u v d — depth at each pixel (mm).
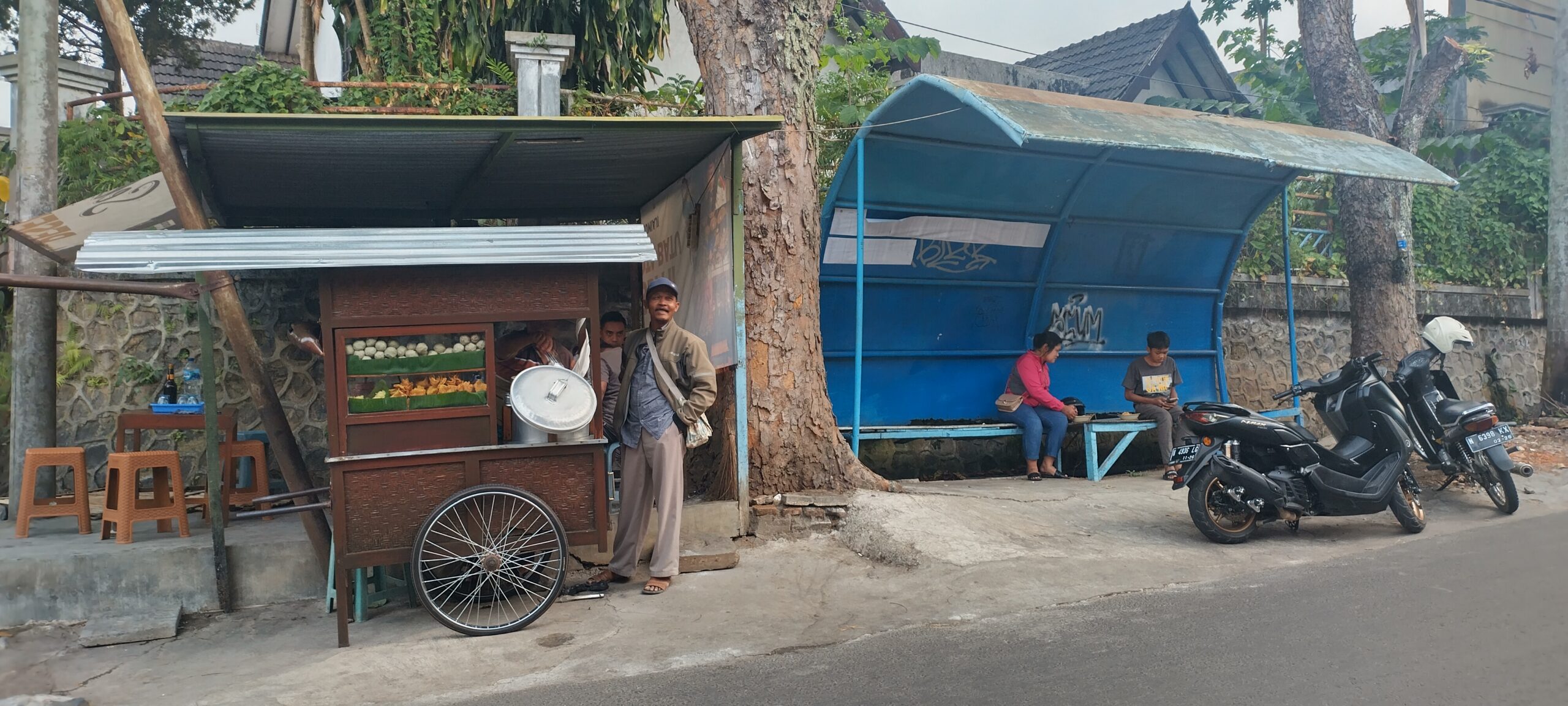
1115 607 5008
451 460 4957
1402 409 7176
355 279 4840
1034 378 8875
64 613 5355
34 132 6789
